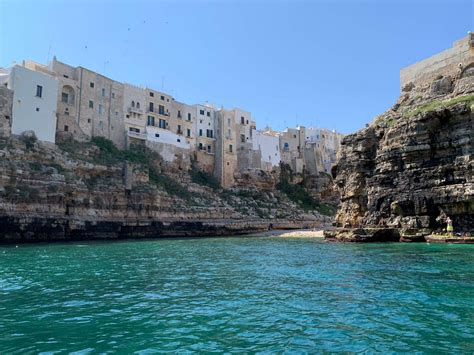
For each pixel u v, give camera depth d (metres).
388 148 46.31
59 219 53.44
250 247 44.19
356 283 18.84
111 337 11.09
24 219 49.56
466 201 37.81
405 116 46.41
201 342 10.60
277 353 9.70
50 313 13.73
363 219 48.97
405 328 11.55
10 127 56.62
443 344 10.16
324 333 11.23
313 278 20.83
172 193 78.38
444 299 14.98
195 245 48.44
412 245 38.16
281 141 115.81
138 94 84.62
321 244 46.50
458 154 39.75
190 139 93.94
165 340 10.80
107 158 70.25
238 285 19.09
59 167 59.03
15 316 13.35
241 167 100.50
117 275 22.53
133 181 69.44
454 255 28.81
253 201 92.75
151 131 84.88
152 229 67.12
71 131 70.69
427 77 51.38
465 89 44.06
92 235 57.97
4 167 50.41
